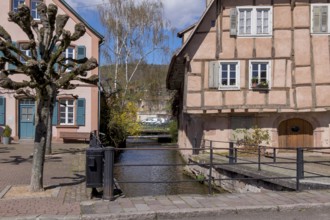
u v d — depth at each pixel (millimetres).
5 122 25016
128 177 18547
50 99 9734
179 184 16688
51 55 10023
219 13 21641
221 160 17844
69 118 25719
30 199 8734
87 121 25656
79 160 16266
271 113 21906
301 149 10156
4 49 8820
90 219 7305
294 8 21656
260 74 21625
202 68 21578
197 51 21609
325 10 21594
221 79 21594
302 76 21422
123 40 36781
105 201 8523
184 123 29547
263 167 14820
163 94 42531
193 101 21484
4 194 9250
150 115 70500
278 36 21609
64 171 13289
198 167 18250
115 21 36312
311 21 21609
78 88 25562
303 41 21578
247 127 22031
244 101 21375
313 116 21922
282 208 8141
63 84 9781
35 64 8719
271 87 21438
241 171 13938
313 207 8289
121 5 36594
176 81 29250
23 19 9258
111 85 35031
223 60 21500
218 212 7840
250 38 21609
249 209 8000
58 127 25422
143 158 27172
